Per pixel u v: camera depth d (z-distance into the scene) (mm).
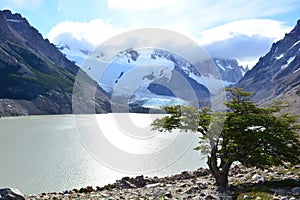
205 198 15703
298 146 18359
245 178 20859
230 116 17984
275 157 17953
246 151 18062
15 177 33781
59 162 41031
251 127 19547
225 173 18406
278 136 17906
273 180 18078
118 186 24062
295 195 14180
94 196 19281
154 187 21297
